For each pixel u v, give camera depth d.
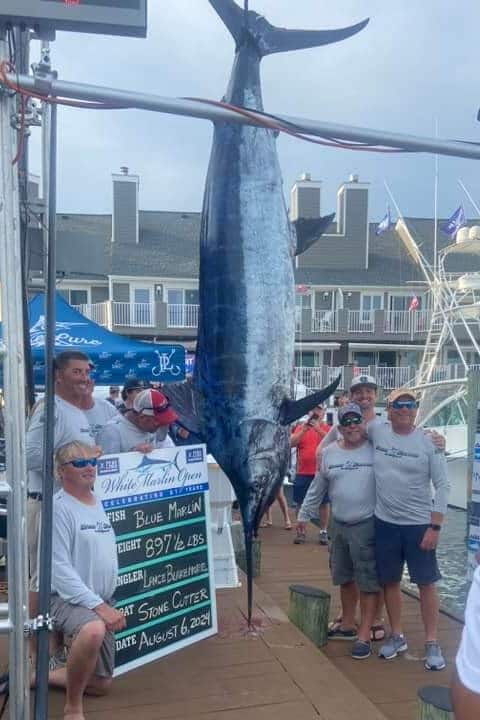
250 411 2.43
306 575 6.06
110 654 3.13
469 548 4.31
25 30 2.40
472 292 17.03
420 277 28.59
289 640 3.89
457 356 23.53
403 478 4.02
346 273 28.66
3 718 2.74
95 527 3.07
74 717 2.85
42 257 3.82
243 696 3.16
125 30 2.12
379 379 27.02
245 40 2.48
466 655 1.24
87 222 30.11
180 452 3.83
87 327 7.39
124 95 2.13
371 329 27.53
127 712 3.00
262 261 2.44
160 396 3.82
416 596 5.54
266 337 2.44
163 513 3.69
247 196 2.43
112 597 3.32
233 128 2.43
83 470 3.05
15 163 2.18
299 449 8.33
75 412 3.69
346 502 4.22
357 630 4.59
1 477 4.95
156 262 27.84
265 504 2.51
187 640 3.69
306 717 2.96
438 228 31.72
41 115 3.03
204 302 2.48
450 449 12.80
